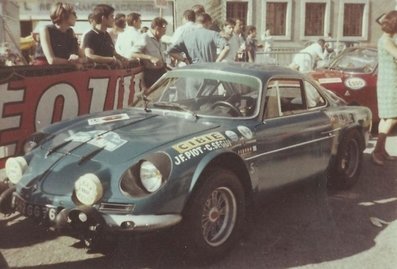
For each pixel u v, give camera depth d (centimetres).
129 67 691
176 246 355
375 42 2256
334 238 428
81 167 351
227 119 419
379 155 672
